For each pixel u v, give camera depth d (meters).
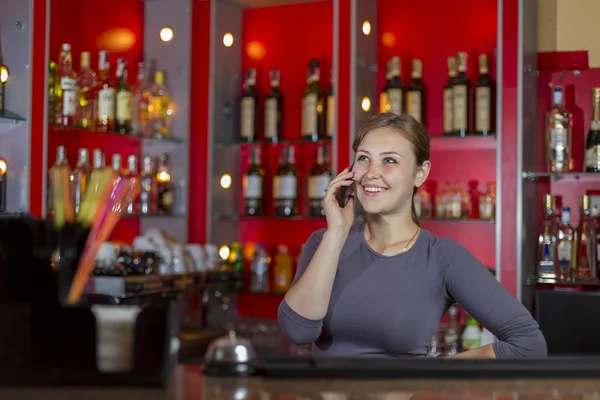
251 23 4.27
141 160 4.01
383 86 3.96
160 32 4.03
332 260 1.84
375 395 1.12
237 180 4.23
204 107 4.02
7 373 1.15
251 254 4.23
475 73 3.79
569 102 3.66
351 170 1.96
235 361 1.27
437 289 1.91
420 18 3.92
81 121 3.41
